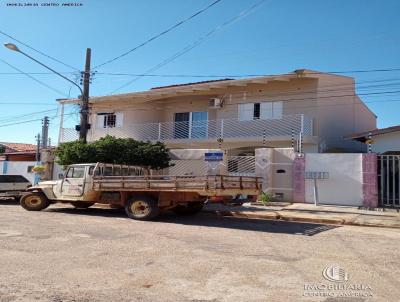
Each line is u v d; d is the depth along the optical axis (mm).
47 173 26250
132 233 10102
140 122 27062
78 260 7035
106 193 13953
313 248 8531
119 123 27797
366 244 9180
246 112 23719
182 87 24203
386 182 17000
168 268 6586
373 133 18625
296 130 22047
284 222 13195
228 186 12109
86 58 19406
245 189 12992
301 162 18547
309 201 18281
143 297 5137
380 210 15953
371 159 17094
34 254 7438
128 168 15898
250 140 22391
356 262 7258
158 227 11352
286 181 18906
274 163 19234
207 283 5777
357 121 26328
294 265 6934
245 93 23781
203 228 11328
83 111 19328
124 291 5367
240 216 14914
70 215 14125
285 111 22562
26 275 6039
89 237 9398
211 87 23344
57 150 20109
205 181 11945
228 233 10445
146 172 17156
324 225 12586
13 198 21703
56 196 15102
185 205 14172
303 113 22016
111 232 10211
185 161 22484
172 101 26906
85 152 18641
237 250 8148
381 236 10461
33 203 15578
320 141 21641
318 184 18094
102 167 14656
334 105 23234
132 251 7863
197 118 25953
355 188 17328
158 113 27234
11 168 27547
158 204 12938
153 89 26453
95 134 28234
